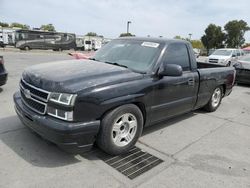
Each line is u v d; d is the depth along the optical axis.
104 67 3.93
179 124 5.26
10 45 39.25
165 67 4.00
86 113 3.21
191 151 4.04
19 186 2.89
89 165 3.41
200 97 5.38
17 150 3.67
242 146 4.36
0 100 6.25
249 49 23.03
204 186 3.12
